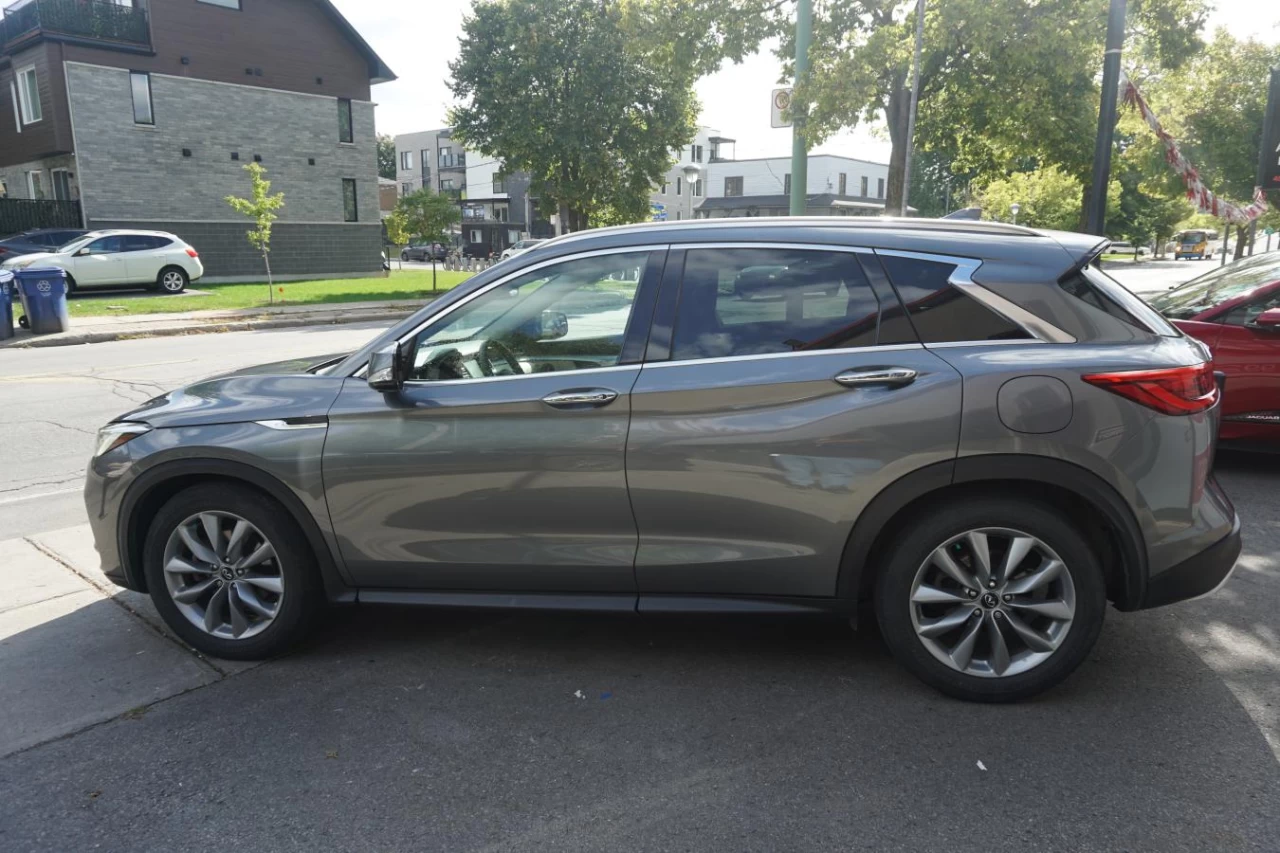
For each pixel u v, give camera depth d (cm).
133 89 2723
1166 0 1688
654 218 3569
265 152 3052
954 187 6481
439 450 344
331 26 3164
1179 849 249
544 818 268
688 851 253
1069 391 305
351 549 359
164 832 265
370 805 276
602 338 342
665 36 1784
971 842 254
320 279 3206
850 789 280
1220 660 363
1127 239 6203
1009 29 1516
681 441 327
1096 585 316
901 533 325
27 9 2798
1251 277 666
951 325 320
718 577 338
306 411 356
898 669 360
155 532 373
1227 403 635
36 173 2994
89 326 1708
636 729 318
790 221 347
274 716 331
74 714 333
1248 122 2620
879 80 1627
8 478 682
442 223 3020
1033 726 315
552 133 3247
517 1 3209
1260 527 530
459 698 343
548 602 352
